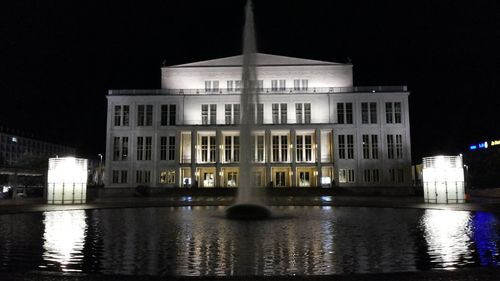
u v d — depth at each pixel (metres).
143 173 71.81
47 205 35.44
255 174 71.50
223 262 11.20
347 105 71.81
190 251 12.75
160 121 72.75
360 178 69.75
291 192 59.72
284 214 26.03
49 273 9.23
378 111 71.31
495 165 76.88
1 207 32.25
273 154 72.81
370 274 9.02
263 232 17.02
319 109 72.00
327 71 74.69
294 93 72.19
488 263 11.04
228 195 58.88
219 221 21.58
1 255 12.25
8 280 8.63
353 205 34.62
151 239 15.18
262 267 10.60
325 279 8.64
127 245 13.90
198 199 47.44
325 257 11.84
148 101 73.38
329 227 18.81
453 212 27.77
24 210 29.16
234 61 76.06
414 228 18.45
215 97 73.12
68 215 26.05
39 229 18.48
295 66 74.75
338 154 70.25
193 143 69.88
